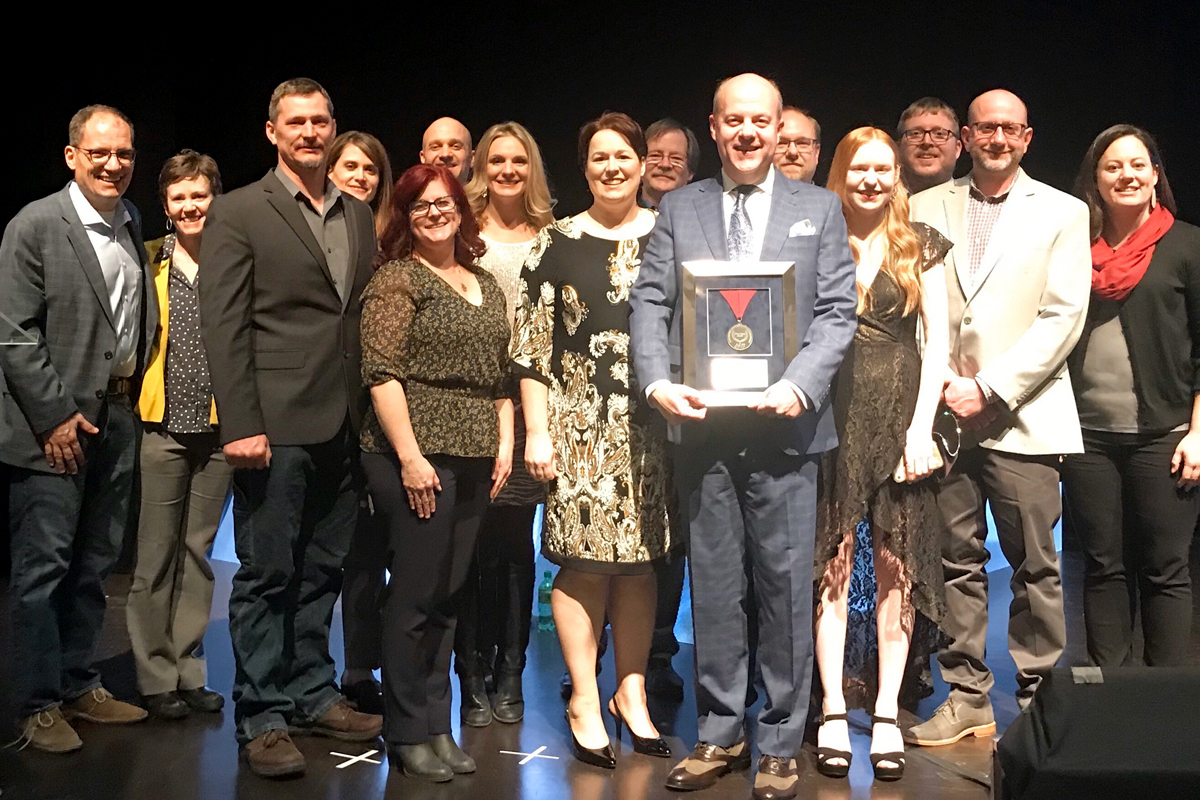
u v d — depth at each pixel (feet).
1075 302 9.81
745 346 8.44
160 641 10.54
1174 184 16.85
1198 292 9.85
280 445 9.21
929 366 9.49
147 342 10.30
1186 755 6.78
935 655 12.60
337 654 12.64
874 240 9.46
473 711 10.32
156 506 10.58
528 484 10.59
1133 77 16.83
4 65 15.06
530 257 9.59
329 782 8.99
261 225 9.23
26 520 9.64
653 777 9.12
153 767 9.27
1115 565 10.37
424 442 8.78
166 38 17.54
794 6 17.69
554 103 18.58
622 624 9.76
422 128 18.92
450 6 18.69
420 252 9.17
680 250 8.79
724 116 8.67
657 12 18.16
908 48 17.39
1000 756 7.30
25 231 9.46
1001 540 10.27
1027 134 10.09
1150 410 10.00
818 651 9.59
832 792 8.78
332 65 18.93
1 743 9.72
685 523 8.93
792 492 8.68
